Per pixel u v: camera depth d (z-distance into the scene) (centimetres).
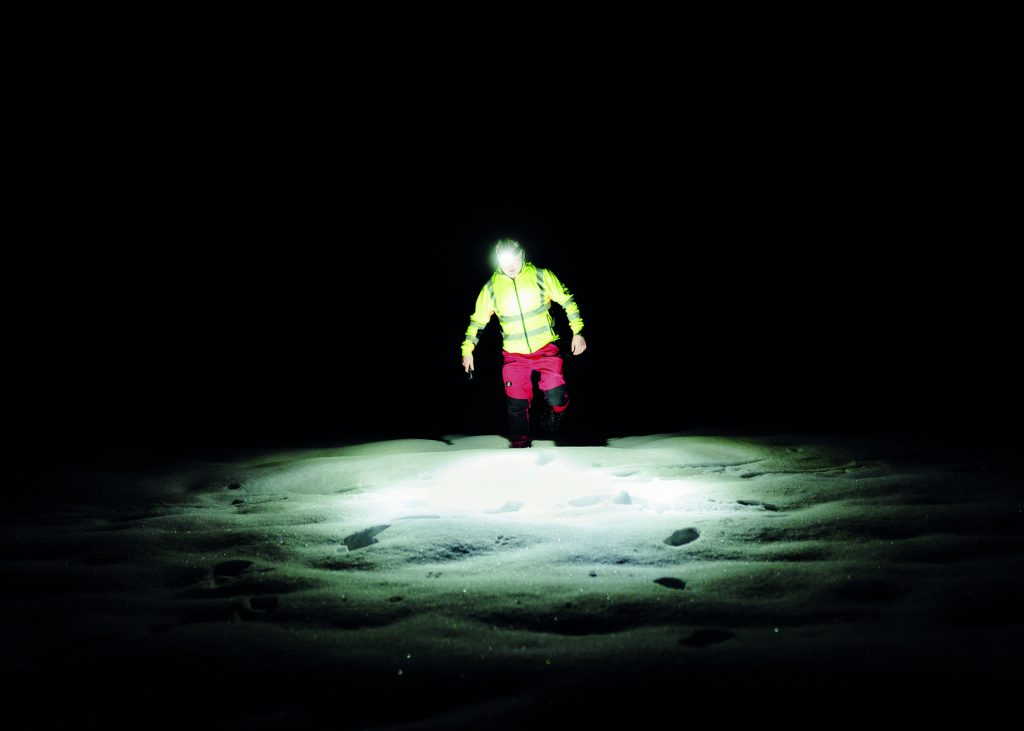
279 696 235
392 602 308
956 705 208
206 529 430
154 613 309
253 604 312
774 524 393
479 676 242
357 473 591
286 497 539
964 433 692
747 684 226
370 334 1588
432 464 602
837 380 1052
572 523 409
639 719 211
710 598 300
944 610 278
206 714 227
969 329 1307
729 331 1445
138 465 684
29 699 239
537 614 290
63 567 360
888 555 342
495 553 365
